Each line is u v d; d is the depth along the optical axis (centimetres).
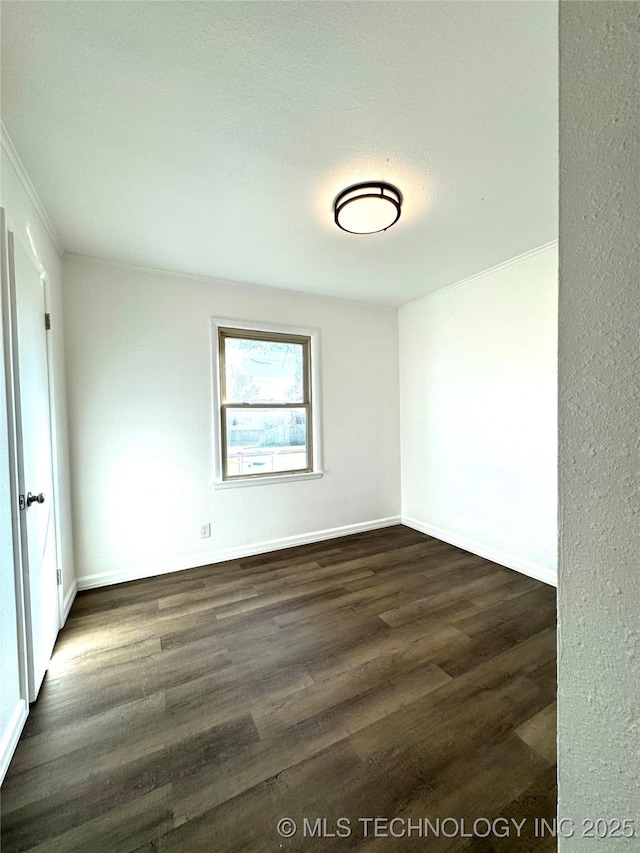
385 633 205
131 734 141
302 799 117
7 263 143
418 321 376
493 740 137
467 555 320
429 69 123
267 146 157
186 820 111
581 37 52
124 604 242
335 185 183
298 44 114
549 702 155
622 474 50
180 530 298
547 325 261
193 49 115
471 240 244
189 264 276
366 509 390
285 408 347
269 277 305
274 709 153
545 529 267
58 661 185
